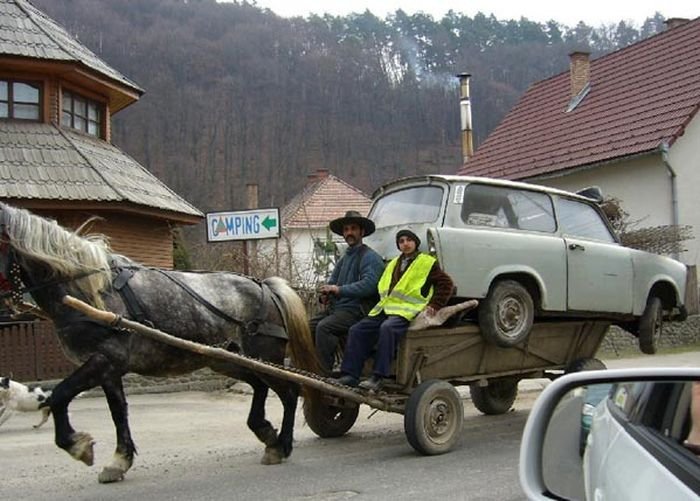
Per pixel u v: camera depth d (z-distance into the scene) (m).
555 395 3.35
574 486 3.31
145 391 13.35
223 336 7.47
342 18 65.25
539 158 24.22
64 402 6.49
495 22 62.34
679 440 2.57
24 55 16.11
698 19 24.62
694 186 20.64
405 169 49.03
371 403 7.68
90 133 18.39
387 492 6.51
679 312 10.55
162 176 42.09
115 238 16.67
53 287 6.64
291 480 7.01
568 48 56.38
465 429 9.52
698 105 20.36
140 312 6.92
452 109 52.81
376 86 54.19
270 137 47.81
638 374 3.11
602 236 9.78
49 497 6.53
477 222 8.41
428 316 7.69
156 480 7.09
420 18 62.78
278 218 12.10
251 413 7.85
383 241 8.82
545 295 8.68
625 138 21.67
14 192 14.95
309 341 7.97
